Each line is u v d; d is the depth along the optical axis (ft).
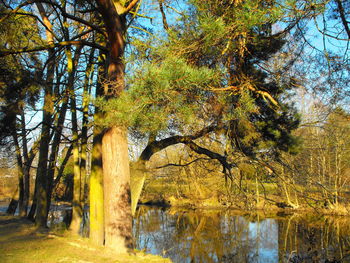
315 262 35.96
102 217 28.40
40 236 30.12
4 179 123.03
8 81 28.86
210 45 18.11
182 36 19.54
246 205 42.32
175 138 29.94
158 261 21.45
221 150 36.01
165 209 92.07
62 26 37.81
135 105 15.87
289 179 29.35
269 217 65.77
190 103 17.89
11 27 26.89
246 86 21.58
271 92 25.07
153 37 19.42
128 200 24.67
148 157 30.60
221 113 22.93
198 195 78.28
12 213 60.85
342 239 44.88
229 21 17.97
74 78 40.91
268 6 16.65
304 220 58.54
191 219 73.31
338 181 55.57
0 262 19.20
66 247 24.16
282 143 24.53
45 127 39.42
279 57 23.59
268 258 40.78
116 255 22.16
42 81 31.76
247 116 22.75
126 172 24.84
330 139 30.78
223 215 77.05
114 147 24.58
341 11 17.48
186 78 14.34
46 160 39.55
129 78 15.48
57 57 40.50
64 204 90.89
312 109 24.40
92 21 35.47
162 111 16.63
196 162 39.93
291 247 44.01
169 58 15.96
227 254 43.68
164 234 57.67
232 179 32.30
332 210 55.16
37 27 38.09
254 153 27.07
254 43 20.83
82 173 46.06
